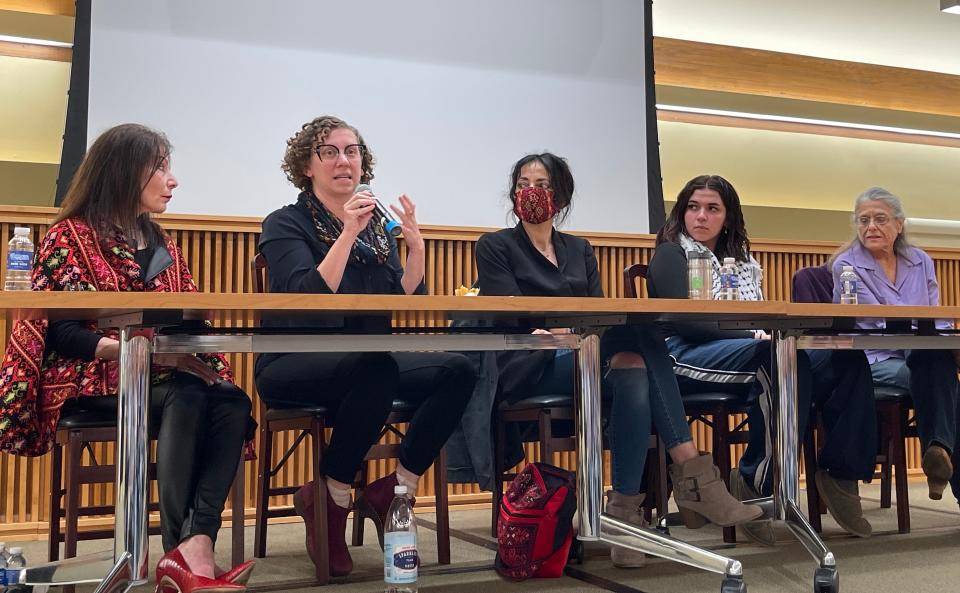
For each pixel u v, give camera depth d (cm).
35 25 443
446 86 470
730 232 323
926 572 255
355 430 239
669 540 224
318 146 261
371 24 456
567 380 277
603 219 497
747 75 602
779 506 244
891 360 336
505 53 482
